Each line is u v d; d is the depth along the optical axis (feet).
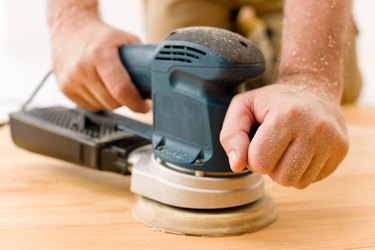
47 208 2.18
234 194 1.96
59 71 2.57
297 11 2.11
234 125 1.76
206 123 1.91
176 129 2.03
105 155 2.37
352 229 2.00
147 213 2.05
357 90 4.88
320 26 2.06
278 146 1.66
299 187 1.77
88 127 2.56
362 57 8.31
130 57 2.28
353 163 2.85
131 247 1.83
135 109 2.35
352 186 2.48
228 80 1.85
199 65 1.86
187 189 1.95
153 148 2.11
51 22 2.73
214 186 1.94
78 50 2.43
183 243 1.86
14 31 8.82
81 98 2.55
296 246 1.85
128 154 2.31
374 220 2.08
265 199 2.10
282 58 2.14
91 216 2.11
